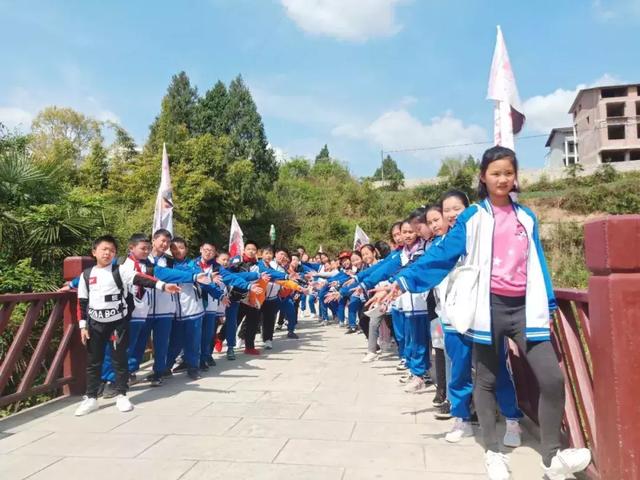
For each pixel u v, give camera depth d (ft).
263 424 14.02
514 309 9.89
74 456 11.82
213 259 23.31
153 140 74.38
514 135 17.75
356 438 12.73
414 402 16.26
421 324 17.61
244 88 108.58
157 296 19.31
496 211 10.30
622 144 122.52
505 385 11.93
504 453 11.51
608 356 8.30
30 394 15.90
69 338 17.80
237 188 76.18
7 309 14.97
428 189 120.88
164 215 28.76
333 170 148.25
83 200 30.14
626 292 8.16
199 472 10.71
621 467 8.05
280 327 38.83
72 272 18.04
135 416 15.08
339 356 25.73
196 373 20.61
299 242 103.04
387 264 17.46
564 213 92.68
